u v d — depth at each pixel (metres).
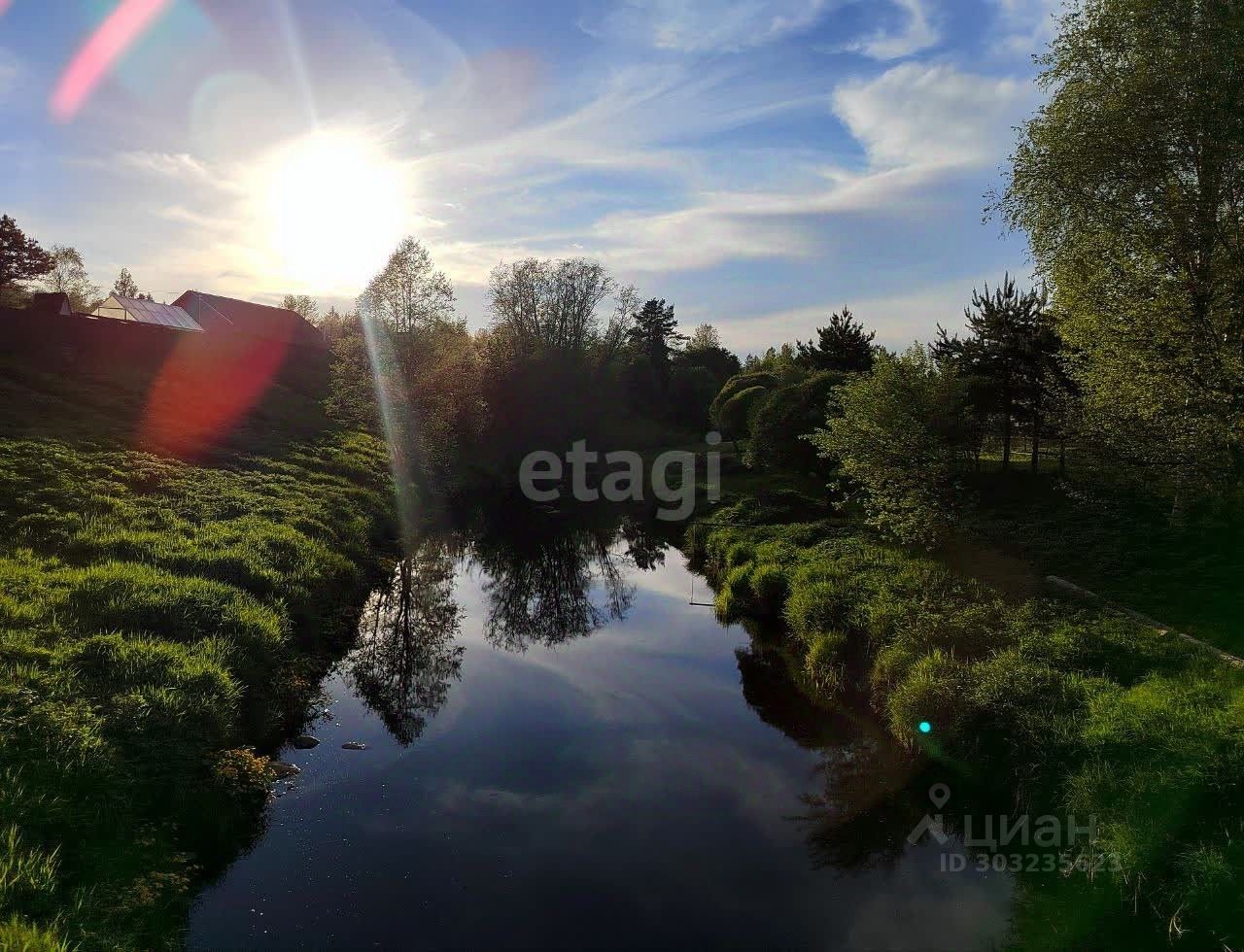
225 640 9.73
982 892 6.74
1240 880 5.51
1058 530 16.20
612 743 9.88
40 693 7.27
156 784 6.92
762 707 11.14
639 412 53.62
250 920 6.14
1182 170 13.52
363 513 21.72
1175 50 13.12
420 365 29.70
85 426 22.28
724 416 36.03
